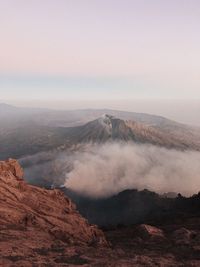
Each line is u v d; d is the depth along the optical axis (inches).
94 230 1868.8
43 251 1257.4
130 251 1469.0
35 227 1595.7
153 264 1199.6
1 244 1254.9
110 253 1330.0
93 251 1344.7
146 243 1711.4
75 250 1327.5
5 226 1509.6
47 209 1850.4
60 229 1649.9
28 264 1069.1
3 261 1075.3
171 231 2113.7
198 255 1405.0
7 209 1648.6
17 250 1214.3
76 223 1814.7
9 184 1902.1
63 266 1083.9
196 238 1737.2
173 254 1427.2
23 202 1795.0
